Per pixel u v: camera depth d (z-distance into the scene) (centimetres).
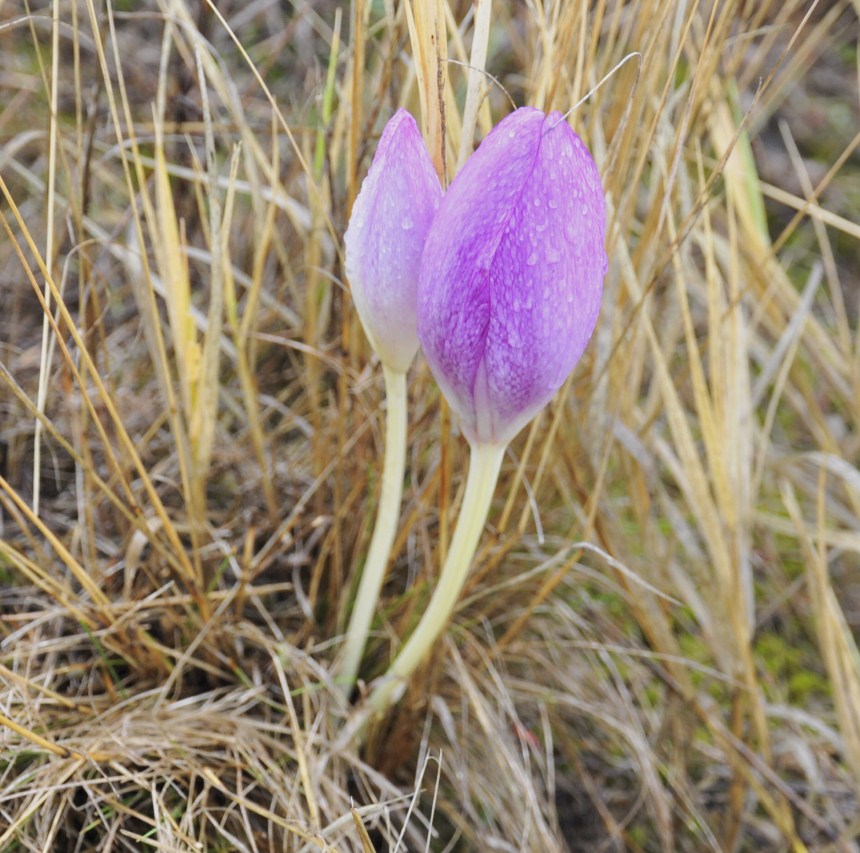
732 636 33
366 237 23
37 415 26
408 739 31
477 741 32
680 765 33
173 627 31
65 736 28
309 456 34
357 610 29
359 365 31
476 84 25
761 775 33
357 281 24
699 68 26
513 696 32
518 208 20
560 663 34
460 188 21
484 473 24
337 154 30
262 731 30
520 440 31
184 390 28
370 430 31
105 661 28
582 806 33
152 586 31
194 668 31
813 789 33
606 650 33
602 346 31
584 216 21
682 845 32
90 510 30
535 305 21
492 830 30
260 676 31
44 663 30
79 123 29
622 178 28
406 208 22
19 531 33
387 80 28
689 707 33
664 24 27
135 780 27
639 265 30
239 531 33
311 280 31
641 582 29
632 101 26
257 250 32
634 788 33
